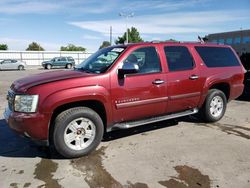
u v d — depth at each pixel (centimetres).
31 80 464
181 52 580
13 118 433
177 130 600
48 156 471
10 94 466
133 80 499
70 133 452
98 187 371
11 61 3522
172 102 557
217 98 647
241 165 430
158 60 540
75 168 426
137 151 487
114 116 491
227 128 614
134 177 396
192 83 583
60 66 3997
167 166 428
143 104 516
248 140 539
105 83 470
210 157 459
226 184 374
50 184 380
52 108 427
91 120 465
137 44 525
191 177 394
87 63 547
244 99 948
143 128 613
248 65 910
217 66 637
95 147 475
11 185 378
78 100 445
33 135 430
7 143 533
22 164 442
